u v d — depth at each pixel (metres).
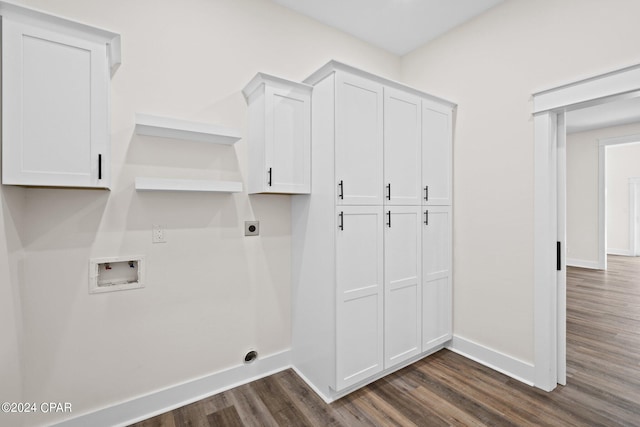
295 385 2.20
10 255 1.40
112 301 1.77
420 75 3.02
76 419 1.67
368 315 2.13
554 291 2.14
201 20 2.05
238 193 2.21
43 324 1.59
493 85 2.42
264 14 2.33
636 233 7.68
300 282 2.34
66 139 1.43
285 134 2.07
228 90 2.15
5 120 1.31
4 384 1.36
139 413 1.84
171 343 1.96
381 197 2.20
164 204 1.92
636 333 3.05
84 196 1.69
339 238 1.98
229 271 2.17
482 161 2.50
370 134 2.14
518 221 2.27
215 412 1.90
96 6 1.71
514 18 2.29
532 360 2.18
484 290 2.49
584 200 6.25
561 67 2.04
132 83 1.82
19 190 1.49
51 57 1.40
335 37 2.72
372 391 2.11
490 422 1.79
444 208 2.64
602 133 5.96
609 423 1.77
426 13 2.52
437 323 2.59
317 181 2.13
